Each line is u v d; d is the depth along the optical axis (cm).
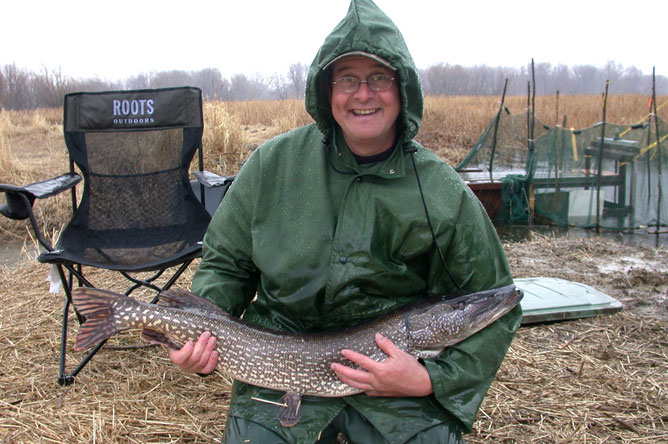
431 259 237
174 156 440
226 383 354
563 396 339
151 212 437
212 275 252
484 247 234
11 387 343
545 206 876
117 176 434
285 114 1800
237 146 1089
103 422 309
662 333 429
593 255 650
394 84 223
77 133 429
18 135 1492
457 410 216
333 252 228
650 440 297
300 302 234
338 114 227
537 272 584
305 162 240
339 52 216
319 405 227
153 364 374
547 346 405
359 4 221
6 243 692
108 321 245
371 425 223
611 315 460
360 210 228
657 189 807
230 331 237
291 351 232
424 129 1766
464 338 230
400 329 231
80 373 361
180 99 436
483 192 897
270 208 240
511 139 1040
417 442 209
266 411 226
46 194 365
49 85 3706
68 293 365
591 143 855
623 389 347
